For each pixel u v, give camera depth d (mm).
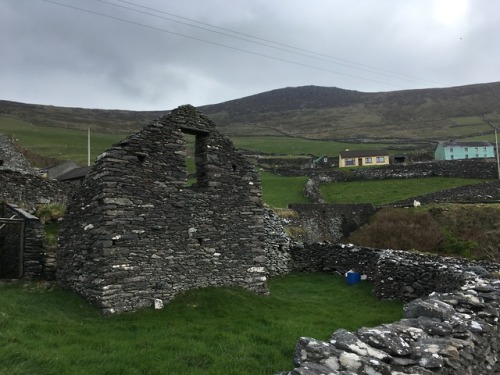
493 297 8656
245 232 15188
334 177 61625
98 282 11648
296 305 14492
